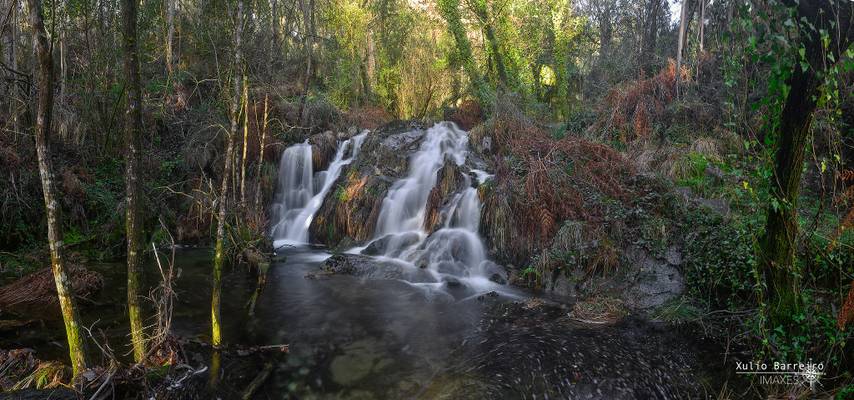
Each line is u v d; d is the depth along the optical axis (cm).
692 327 551
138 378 398
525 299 672
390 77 1873
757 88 602
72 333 375
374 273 796
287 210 1159
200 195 1023
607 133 1034
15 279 707
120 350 488
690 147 876
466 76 1744
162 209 1012
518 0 1591
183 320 591
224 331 560
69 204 892
